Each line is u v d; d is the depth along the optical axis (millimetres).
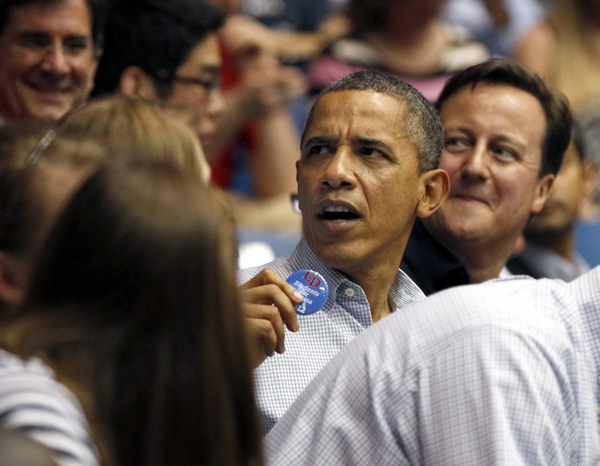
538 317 6223
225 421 4676
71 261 4520
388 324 6461
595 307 6621
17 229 5242
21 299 4820
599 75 18516
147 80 12625
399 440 6090
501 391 5844
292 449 6336
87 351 4449
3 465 3580
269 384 7773
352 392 6301
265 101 15820
